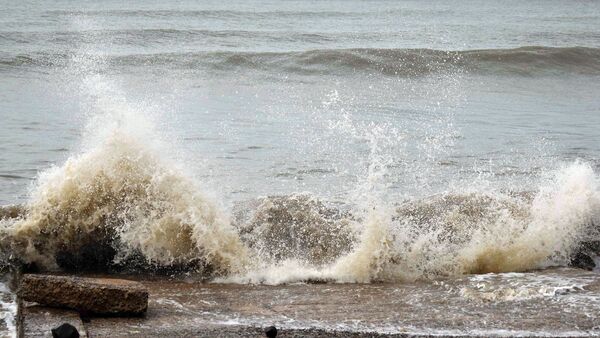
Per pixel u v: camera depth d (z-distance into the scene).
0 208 12.52
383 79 39.69
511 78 42.50
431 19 79.75
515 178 17.95
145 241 12.25
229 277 11.78
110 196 12.55
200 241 12.23
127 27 54.72
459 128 25.20
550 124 26.47
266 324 9.47
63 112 25.34
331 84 37.06
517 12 98.69
